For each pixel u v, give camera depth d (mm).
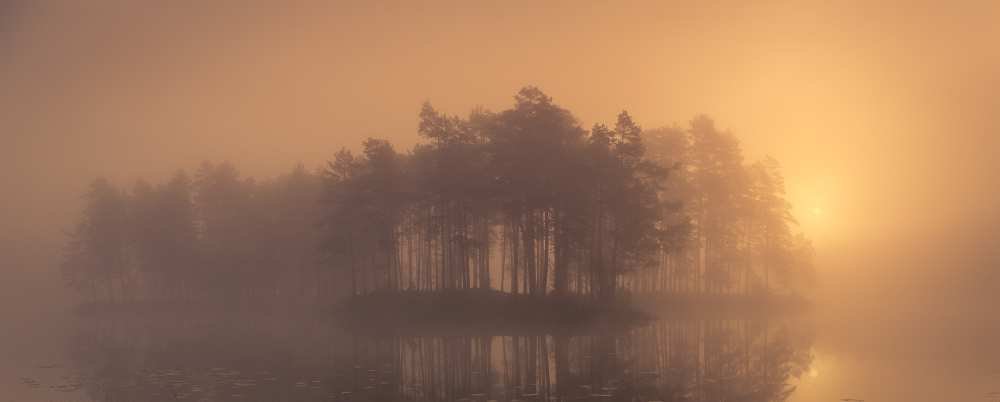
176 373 34375
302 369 34938
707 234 71188
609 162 57031
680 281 77312
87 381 32844
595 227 60625
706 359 35781
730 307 69000
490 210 62250
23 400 28609
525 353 39312
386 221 65562
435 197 62906
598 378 30875
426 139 66188
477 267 73625
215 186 88875
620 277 71062
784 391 27234
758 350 38750
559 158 57000
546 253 57812
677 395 26938
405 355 39625
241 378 32562
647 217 56625
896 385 28109
